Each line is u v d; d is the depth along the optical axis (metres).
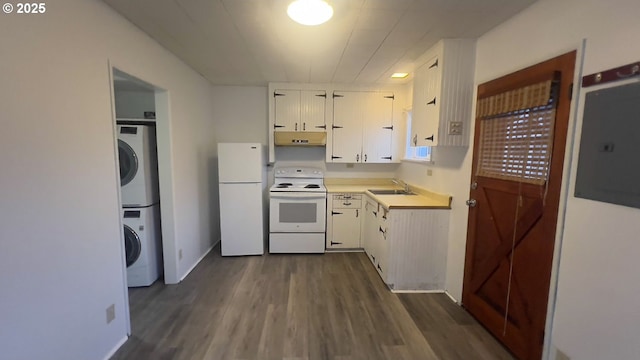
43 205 1.35
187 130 3.11
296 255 3.73
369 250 3.58
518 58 1.85
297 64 3.02
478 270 2.28
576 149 1.44
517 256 1.86
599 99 1.32
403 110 4.04
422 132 2.69
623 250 1.22
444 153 2.83
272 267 3.32
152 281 2.90
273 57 2.79
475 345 2.00
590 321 1.38
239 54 2.71
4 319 1.18
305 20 1.83
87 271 1.64
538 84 1.65
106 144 1.80
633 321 1.19
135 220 2.78
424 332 2.14
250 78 3.67
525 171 1.78
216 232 4.18
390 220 2.71
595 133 1.34
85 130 1.61
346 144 4.04
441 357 1.88
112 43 1.83
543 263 1.65
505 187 1.96
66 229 1.49
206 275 3.09
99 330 1.75
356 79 3.69
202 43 2.43
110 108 1.83
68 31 1.48
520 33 1.83
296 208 3.73
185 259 3.09
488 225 2.15
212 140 4.05
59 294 1.45
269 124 3.95
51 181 1.39
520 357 1.83
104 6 1.75
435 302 2.59
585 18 1.40
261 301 2.56
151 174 2.89
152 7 1.81
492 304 2.12
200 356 1.87
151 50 2.32
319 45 2.46
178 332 2.11
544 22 1.64
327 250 3.89
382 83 3.94
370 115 4.02
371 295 2.70
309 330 2.15
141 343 1.99
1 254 1.17
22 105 1.24
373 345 1.99
